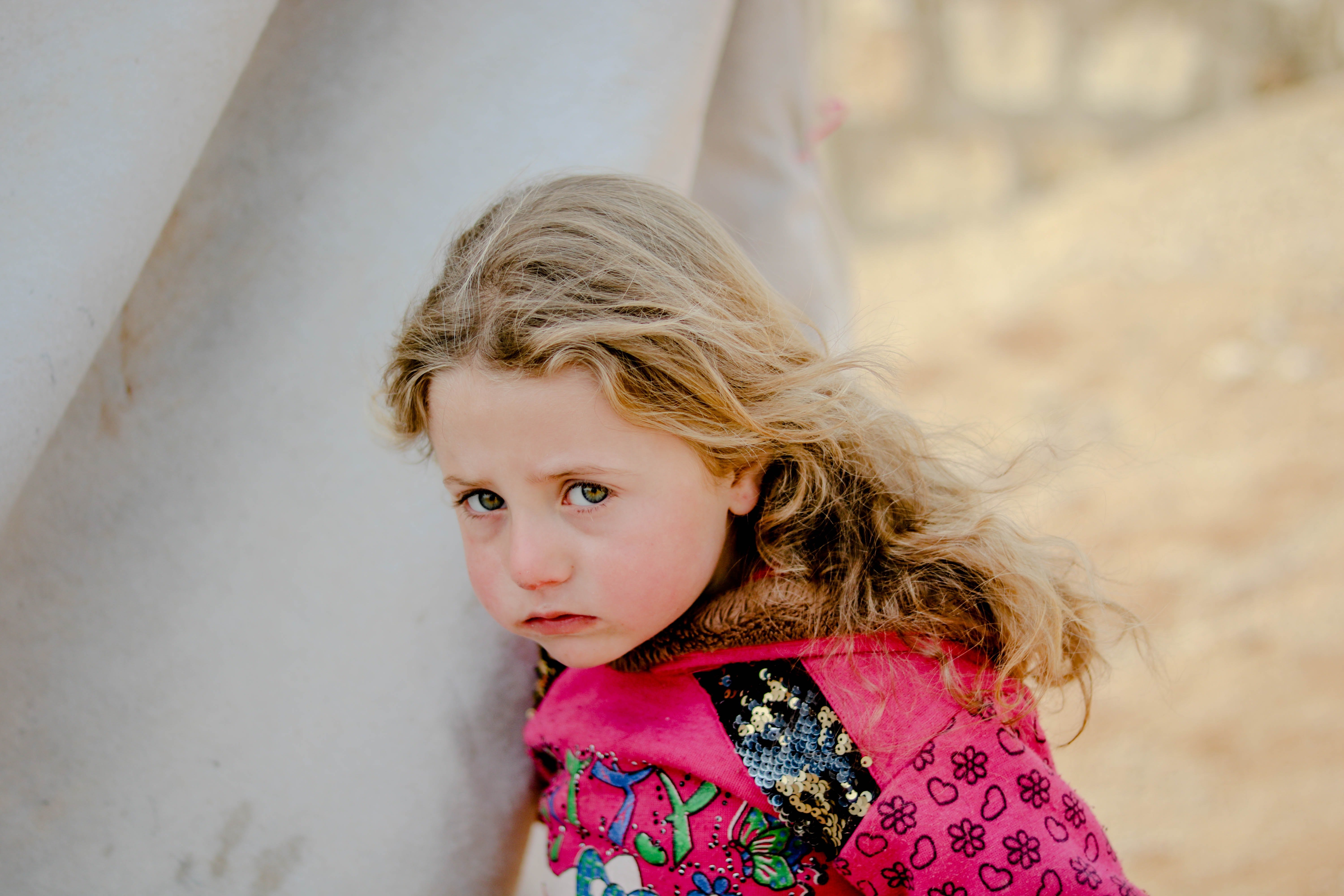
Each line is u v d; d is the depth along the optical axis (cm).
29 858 102
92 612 106
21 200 85
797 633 95
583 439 82
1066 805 92
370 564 113
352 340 113
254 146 114
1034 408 500
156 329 109
